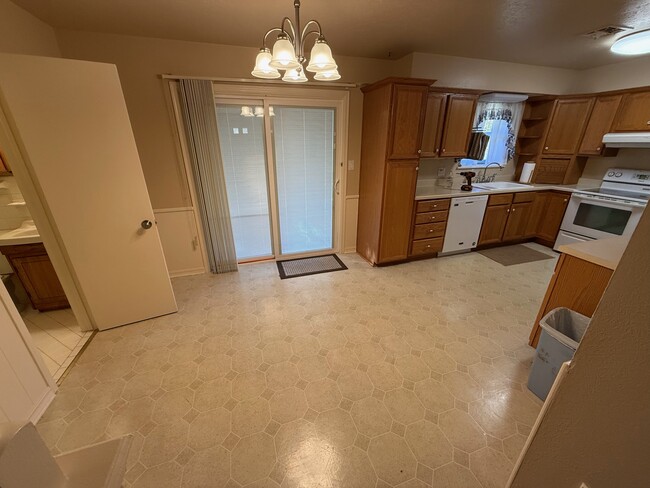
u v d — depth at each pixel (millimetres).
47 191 1826
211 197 2971
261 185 3246
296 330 2273
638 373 437
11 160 1727
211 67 2617
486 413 1563
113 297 2229
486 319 2398
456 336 2188
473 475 1278
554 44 2750
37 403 1558
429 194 3373
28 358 1523
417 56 2992
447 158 3734
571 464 578
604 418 497
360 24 2207
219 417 1547
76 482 462
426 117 3133
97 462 493
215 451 1380
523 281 3045
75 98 1765
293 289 2914
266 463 1329
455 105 3201
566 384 550
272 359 1965
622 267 426
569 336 1682
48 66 1654
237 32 2309
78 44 2287
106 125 1895
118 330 2271
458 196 3395
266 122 2971
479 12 2021
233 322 2379
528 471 688
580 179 3938
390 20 2137
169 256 3100
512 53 3045
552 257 3648
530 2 1871
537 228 4012
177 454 1365
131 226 2154
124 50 2385
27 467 388
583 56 3189
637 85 3338
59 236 1970
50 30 2178
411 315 2461
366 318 2424
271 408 1601
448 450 1379
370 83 3176
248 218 3336
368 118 3166
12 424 387
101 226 2051
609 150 3516
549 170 3957
